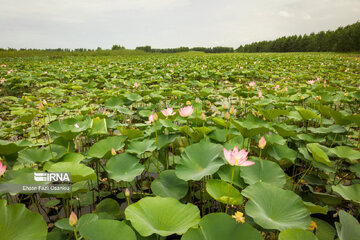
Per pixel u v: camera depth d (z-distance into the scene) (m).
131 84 8.45
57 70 14.25
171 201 1.86
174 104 5.70
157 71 12.90
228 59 25.12
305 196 2.74
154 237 1.79
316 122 5.12
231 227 1.53
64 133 2.90
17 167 3.44
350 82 10.12
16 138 4.74
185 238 1.45
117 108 4.80
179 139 3.74
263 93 6.76
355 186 2.25
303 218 1.67
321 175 3.12
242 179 2.31
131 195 3.01
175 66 16.11
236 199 1.95
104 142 2.96
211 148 2.53
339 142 3.79
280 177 2.29
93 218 1.92
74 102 5.78
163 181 2.52
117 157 2.64
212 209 2.74
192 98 5.66
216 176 2.54
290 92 6.83
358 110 6.49
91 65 18.17
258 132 2.74
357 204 2.10
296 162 3.51
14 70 13.69
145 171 3.55
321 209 1.91
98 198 2.98
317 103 5.34
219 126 3.76
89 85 8.52
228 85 10.91
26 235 1.49
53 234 2.02
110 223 1.60
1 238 1.45
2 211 1.54
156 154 3.52
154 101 5.95
